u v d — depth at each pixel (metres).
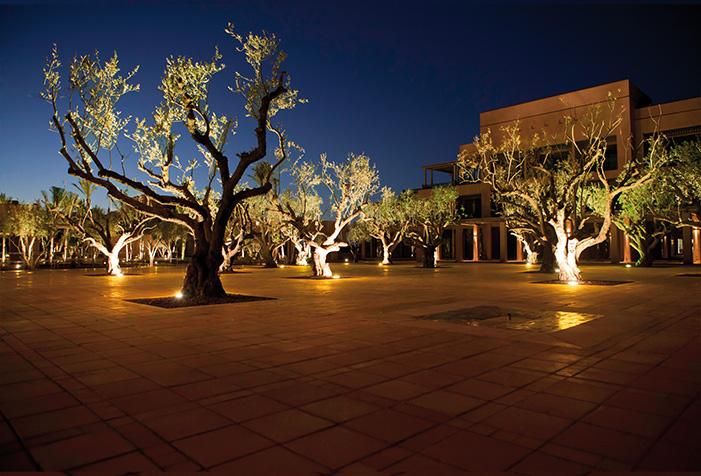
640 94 52.53
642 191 31.66
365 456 3.77
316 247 29.66
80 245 55.94
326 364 6.88
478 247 59.12
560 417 4.62
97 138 17.30
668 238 54.34
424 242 43.47
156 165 18.44
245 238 30.66
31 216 40.84
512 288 20.53
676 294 17.12
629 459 3.69
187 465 3.63
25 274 34.41
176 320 11.48
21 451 3.91
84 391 5.58
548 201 25.17
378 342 8.52
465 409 4.88
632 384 5.76
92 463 3.68
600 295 17.05
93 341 8.78
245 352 7.73
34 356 7.51
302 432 4.28
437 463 3.64
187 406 5.03
